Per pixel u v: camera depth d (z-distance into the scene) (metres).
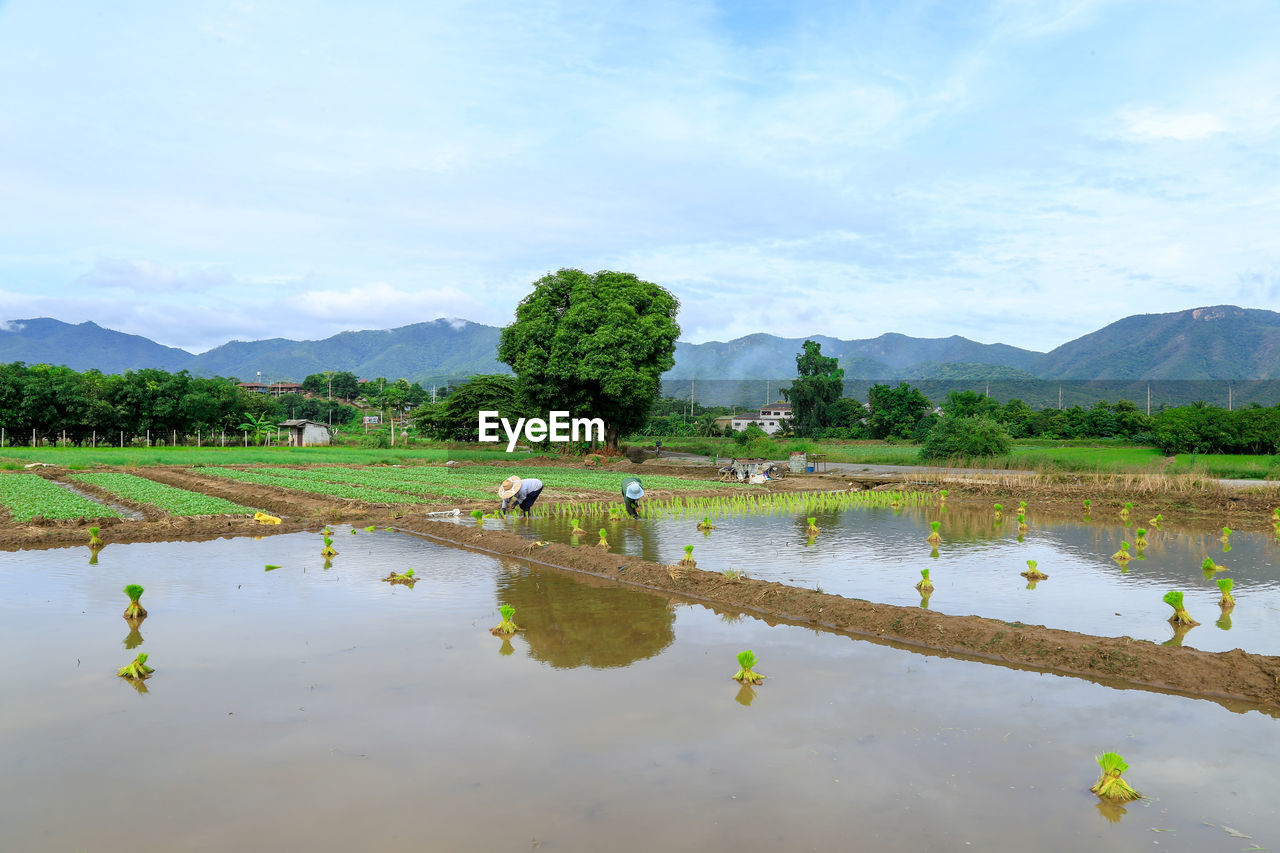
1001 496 31.73
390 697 8.94
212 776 6.96
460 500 29.70
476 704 8.73
